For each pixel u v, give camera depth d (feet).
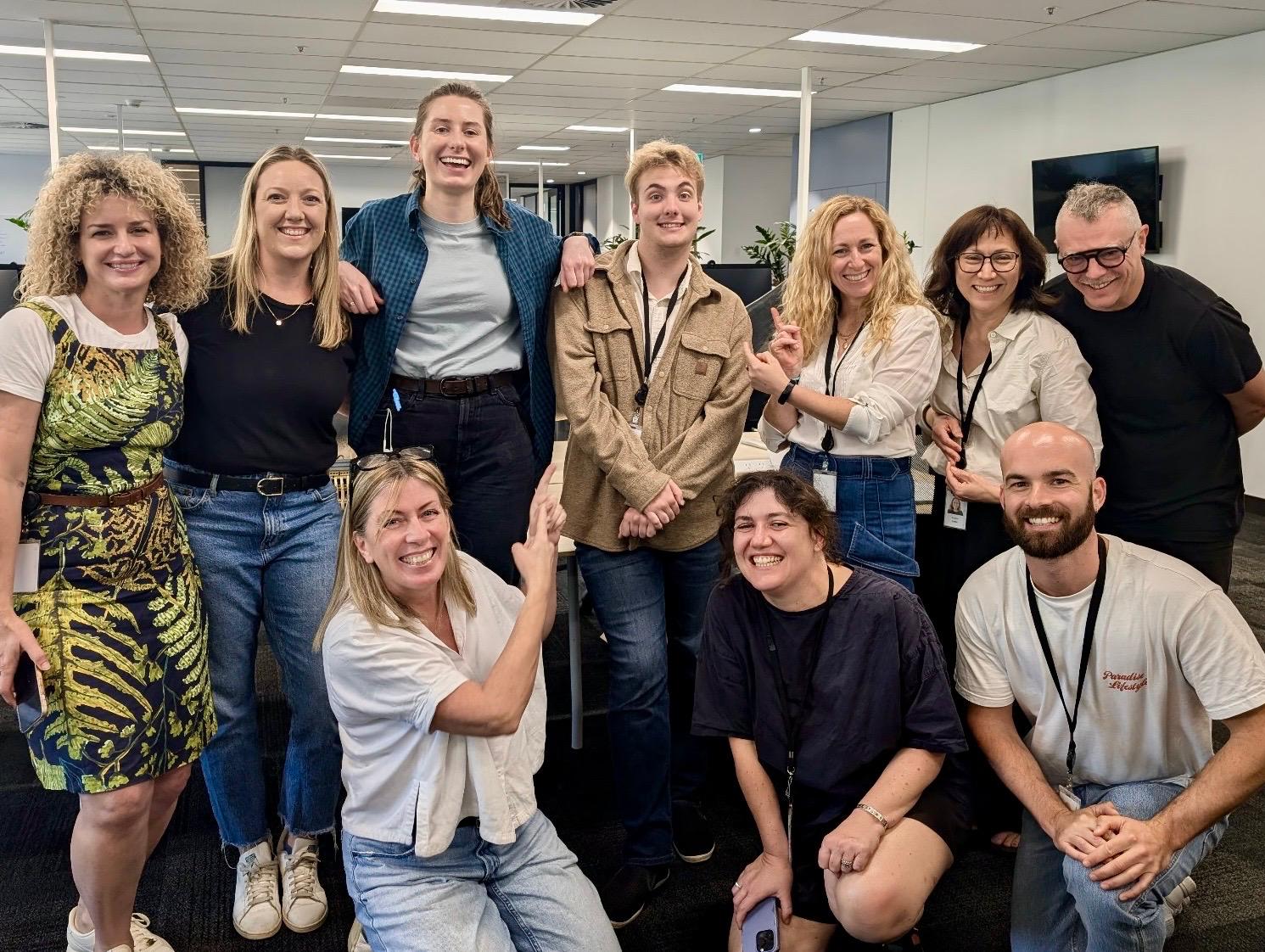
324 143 44.65
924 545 8.73
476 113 7.11
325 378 6.84
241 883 7.25
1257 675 5.70
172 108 34.88
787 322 7.93
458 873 5.74
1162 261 24.98
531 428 7.87
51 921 7.20
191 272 6.22
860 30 22.79
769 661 6.58
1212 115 23.36
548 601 5.87
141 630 5.99
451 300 7.26
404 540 5.54
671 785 8.21
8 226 50.03
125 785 5.87
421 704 5.38
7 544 5.57
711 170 49.01
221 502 6.63
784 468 7.76
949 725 6.30
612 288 7.36
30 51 25.43
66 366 5.68
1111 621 6.00
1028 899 6.34
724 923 7.23
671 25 22.52
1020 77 28.25
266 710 10.93
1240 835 8.47
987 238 7.46
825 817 6.54
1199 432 7.52
